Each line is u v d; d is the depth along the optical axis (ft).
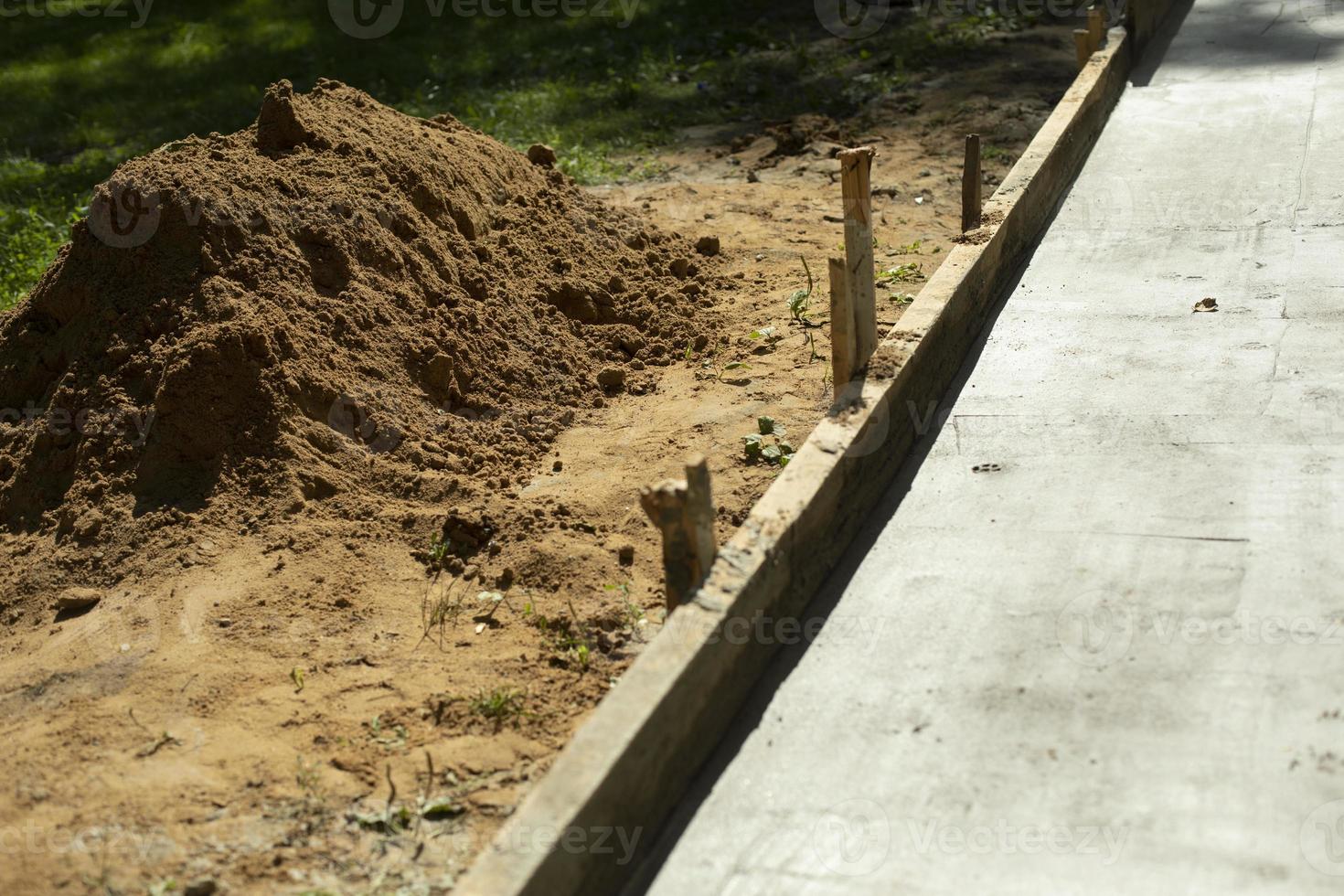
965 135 36.37
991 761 13.02
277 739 14.02
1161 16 40.24
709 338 23.97
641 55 45.83
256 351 18.85
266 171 21.98
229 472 18.31
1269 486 16.87
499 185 26.30
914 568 16.33
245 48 51.37
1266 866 11.36
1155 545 16.03
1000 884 11.54
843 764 13.25
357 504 18.26
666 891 11.91
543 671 15.19
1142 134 31.53
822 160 35.47
